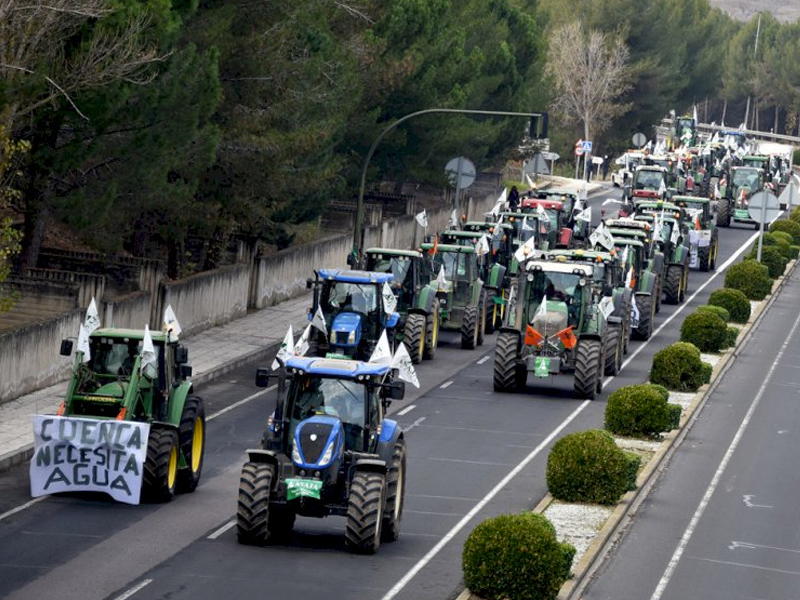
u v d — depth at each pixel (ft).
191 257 300.81
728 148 644.69
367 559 130.82
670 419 204.74
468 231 318.04
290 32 267.59
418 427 200.13
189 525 139.95
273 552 131.03
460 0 438.40
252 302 300.61
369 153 298.35
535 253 260.83
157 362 151.43
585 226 408.46
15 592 114.93
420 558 133.08
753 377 265.13
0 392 195.93
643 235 319.68
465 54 433.07
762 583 135.13
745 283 358.43
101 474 144.97
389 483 135.95
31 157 199.21
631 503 163.43
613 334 250.57
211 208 263.29
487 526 120.98
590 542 143.54
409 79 361.10
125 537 134.21
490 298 297.12
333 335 221.87
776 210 367.66
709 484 178.81
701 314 282.36
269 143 261.44
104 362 151.53
